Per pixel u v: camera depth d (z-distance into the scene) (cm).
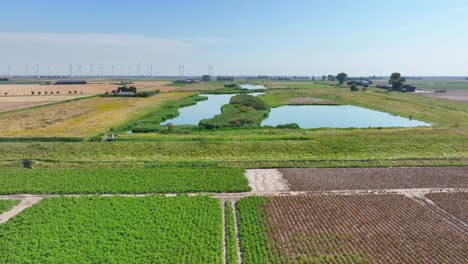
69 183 3950
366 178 4203
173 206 3366
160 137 5834
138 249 2620
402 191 3812
